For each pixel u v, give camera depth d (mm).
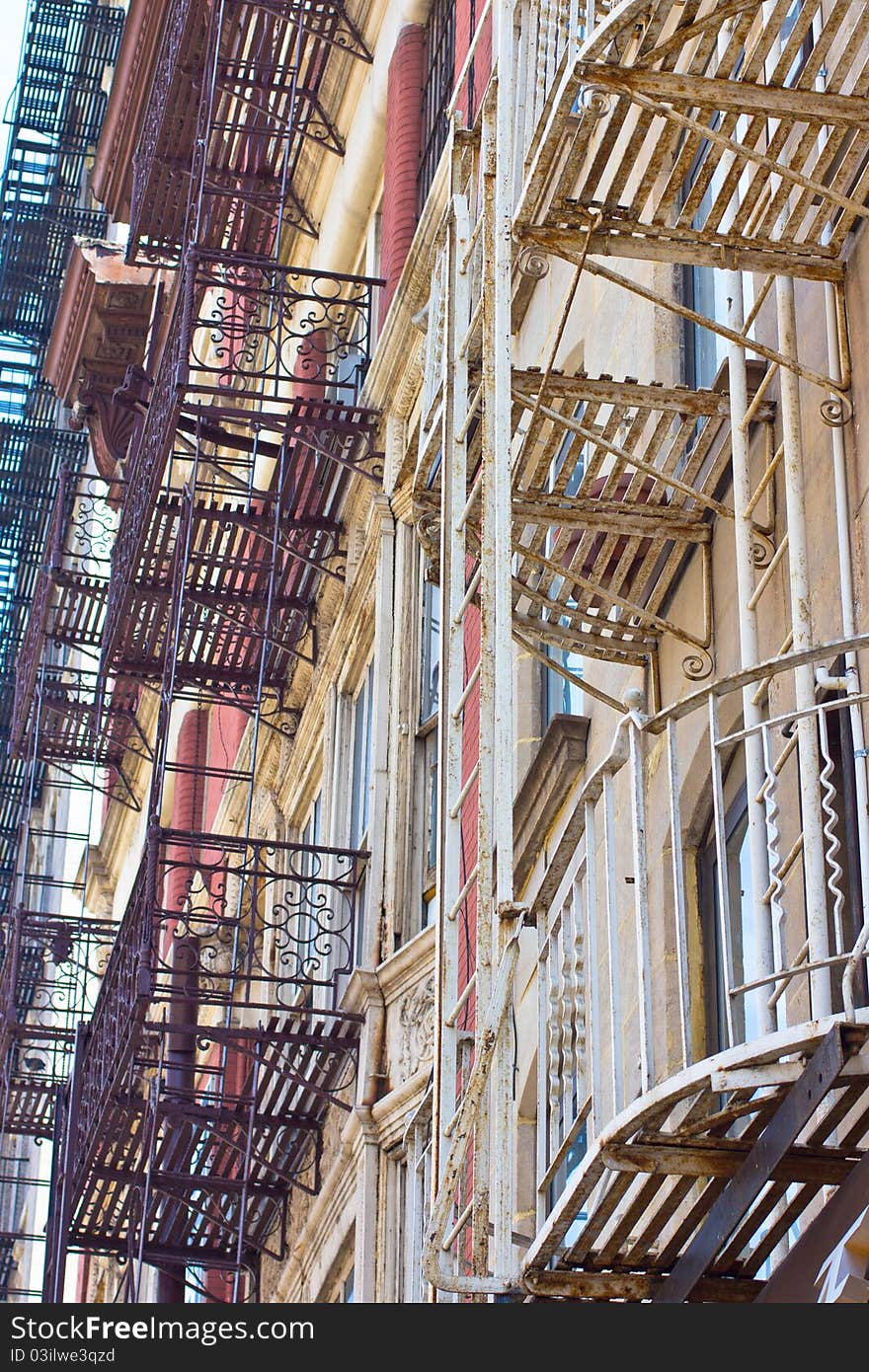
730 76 10445
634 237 10781
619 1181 8758
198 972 17578
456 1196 10055
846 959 7711
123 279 30953
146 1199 18781
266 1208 19531
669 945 11484
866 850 9062
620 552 12273
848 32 10219
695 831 11594
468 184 13484
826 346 10391
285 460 19484
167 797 32031
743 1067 7844
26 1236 35344
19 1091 29750
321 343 23203
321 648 20953
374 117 21594
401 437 18672
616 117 10484
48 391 42688
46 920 33938
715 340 12680
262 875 17766
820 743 9484
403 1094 16047
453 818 11414
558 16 11469
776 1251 9578
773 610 10672
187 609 21312
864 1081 7922
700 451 11539
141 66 28391
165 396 19562
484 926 10281
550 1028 9844
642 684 12414
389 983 17000
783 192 10289
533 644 13352
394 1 21453
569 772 13320
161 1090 18172
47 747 29656
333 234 22766
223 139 23453
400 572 18484
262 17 22312
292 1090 17891
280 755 23031
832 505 10047
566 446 14273
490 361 11117
